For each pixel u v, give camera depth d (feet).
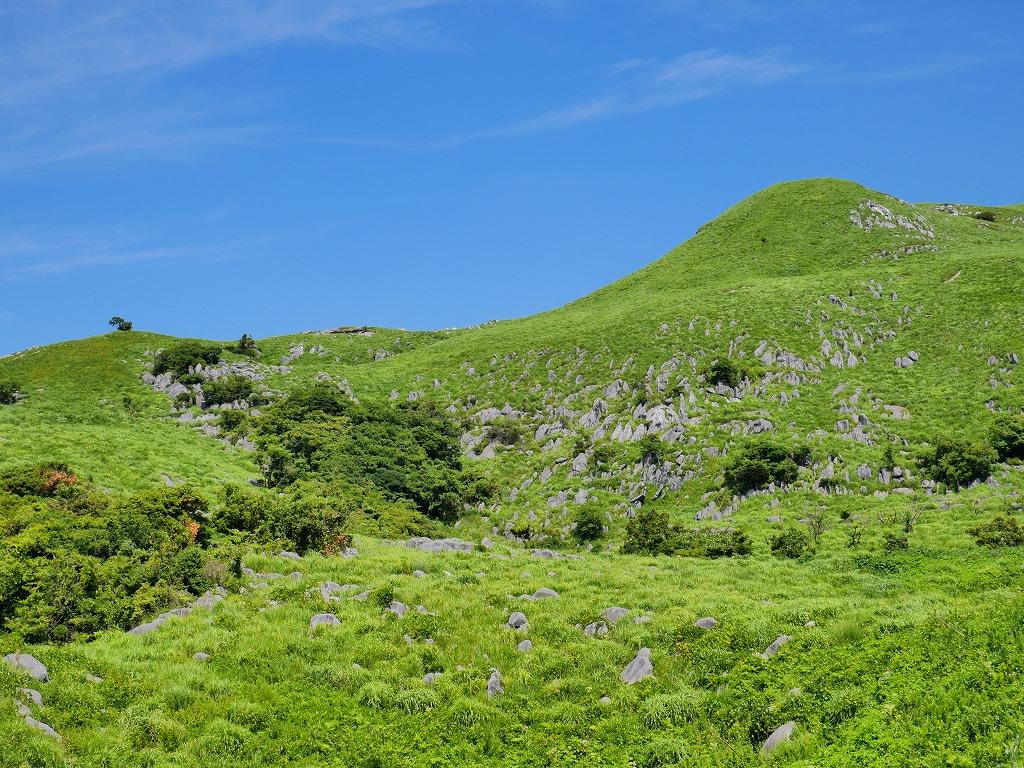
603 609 84.69
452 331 442.91
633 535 149.07
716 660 65.00
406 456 210.59
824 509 161.58
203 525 112.37
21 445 153.89
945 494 158.40
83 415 220.64
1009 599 71.15
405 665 70.33
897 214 432.66
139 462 156.35
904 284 307.58
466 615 84.07
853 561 105.40
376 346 414.62
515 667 70.69
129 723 57.93
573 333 316.19
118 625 78.43
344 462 194.80
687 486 188.96
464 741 57.98
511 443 241.14
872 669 55.16
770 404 222.48
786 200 473.67
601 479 199.52
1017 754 38.58
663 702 57.52
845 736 45.70
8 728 51.90
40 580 78.48
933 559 100.63
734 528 152.56
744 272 384.88
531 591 93.35
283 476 178.91
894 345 258.78
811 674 56.95
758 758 47.83
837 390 226.17
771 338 259.39
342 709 62.34
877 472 174.40
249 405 246.06
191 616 80.94
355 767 54.85
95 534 96.37
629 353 274.36
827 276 337.31
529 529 181.78
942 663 52.21
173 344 310.04
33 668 62.64
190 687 65.21
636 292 402.31
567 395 261.24
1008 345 234.17
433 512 195.62
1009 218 488.85
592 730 57.62
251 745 56.80
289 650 72.90
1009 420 178.91
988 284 286.87
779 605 80.53
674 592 90.38
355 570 101.71
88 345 306.96
